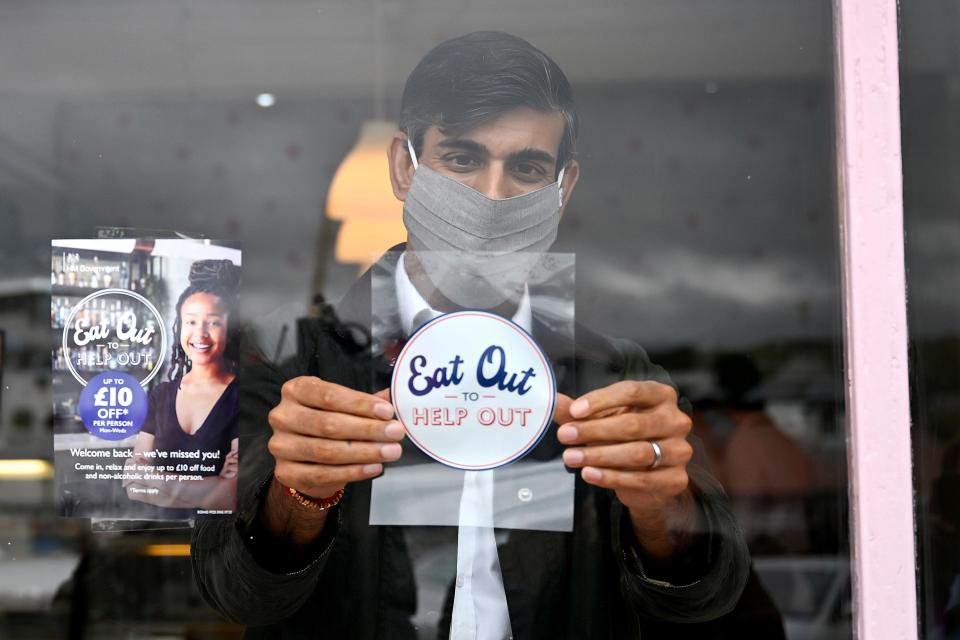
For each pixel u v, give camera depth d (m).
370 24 1.04
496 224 0.99
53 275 1.00
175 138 1.08
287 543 0.95
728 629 0.93
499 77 1.00
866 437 0.81
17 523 0.98
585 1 0.99
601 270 0.98
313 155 1.04
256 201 1.04
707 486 0.94
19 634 0.98
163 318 0.99
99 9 1.03
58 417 0.98
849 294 0.82
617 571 0.97
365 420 0.94
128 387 0.99
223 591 0.97
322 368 0.97
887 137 0.82
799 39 0.95
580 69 1.00
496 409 0.96
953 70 0.81
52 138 1.05
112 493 0.98
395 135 1.03
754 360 0.95
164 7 1.03
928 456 0.81
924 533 0.80
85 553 0.99
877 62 0.82
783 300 0.95
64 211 1.04
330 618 0.98
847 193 0.82
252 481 0.97
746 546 0.92
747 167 0.97
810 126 0.94
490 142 1.00
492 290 0.98
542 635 0.97
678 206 0.99
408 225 1.00
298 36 1.04
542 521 0.96
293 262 1.01
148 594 0.99
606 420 0.95
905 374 0.81
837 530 0.88
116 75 1.07
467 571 0.97
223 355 0.99
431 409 0.96
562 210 1.00
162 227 1.03
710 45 0.97
